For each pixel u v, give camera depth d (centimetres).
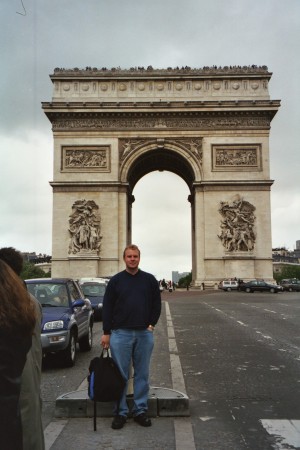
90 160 9731
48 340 2220
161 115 9794
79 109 9688
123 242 9538
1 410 569
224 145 9775
